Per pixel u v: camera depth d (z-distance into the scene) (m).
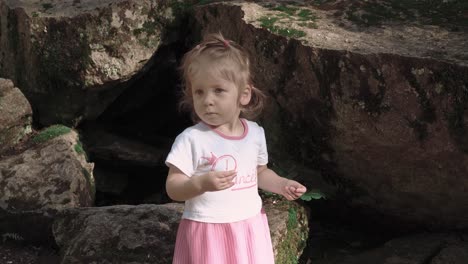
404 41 4.07
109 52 4.83
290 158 4.46
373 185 4.23
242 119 2.98
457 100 3.62
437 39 4.08
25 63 5.05
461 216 4.17
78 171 4.55
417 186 4.04
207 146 2.79
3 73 5.34
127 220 3.88
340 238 4.60
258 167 3.04
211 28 4.70
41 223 4.23
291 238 3.96
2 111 4.82
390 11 4.52
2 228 4.31
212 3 4.74
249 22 4.37
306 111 4.20
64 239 3.96
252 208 2.87
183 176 2.76
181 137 2.81
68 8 4.95
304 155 4.38
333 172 4.34
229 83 2.74
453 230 4.35
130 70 4.89
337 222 4.76
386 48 3.92
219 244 2.80
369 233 4.67
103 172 5.23
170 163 2.76
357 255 4.29
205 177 2.61
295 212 4.10
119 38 4.82
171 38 5.02
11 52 5.17
